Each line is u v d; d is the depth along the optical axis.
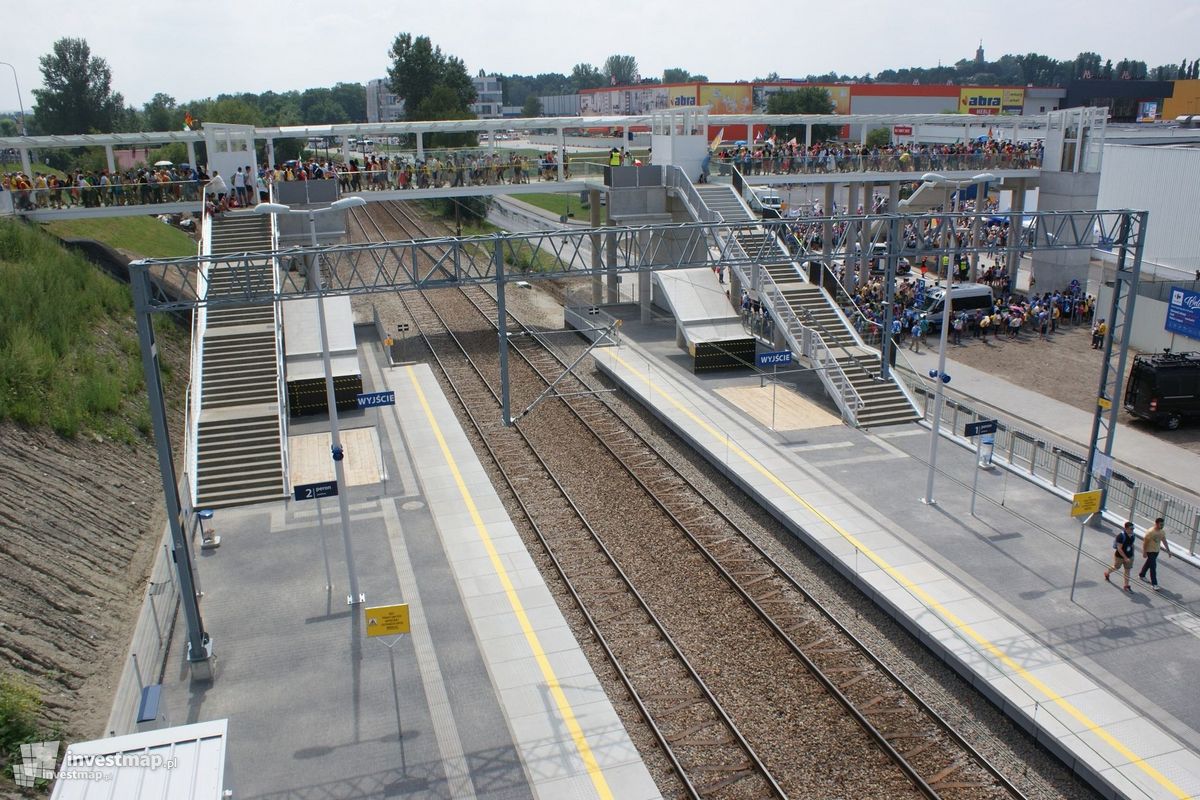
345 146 40.25
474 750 14.48
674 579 20.02
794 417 29.78
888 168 44.78
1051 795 13.41
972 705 15.49
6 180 36.38
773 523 22.64
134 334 30.22
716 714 15.38
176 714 15.61
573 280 52.47
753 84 102.50
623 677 16.27
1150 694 15.27
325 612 18.80
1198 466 25.83
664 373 34.91
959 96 105.50
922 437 27.88
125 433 24.52
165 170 39.88
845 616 18.31
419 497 24.47
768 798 13.41
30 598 16.47
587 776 13.81
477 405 32.28
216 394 28.17
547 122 42.19
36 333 24.59
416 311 46.41
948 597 18.42
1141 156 48.84
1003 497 23.30
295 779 13.95
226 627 18.33
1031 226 22.52
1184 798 12.87
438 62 89.50
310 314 36.88
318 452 27.94
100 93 88.12
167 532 21.80
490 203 63.22
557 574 20.38
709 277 40.50
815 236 53.59
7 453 20.09
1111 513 22.12
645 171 41.28
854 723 15.09
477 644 17.45
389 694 15.99
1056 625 17.39
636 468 26.34
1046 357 37.22
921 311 40.72
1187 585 18.86
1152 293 37.16
